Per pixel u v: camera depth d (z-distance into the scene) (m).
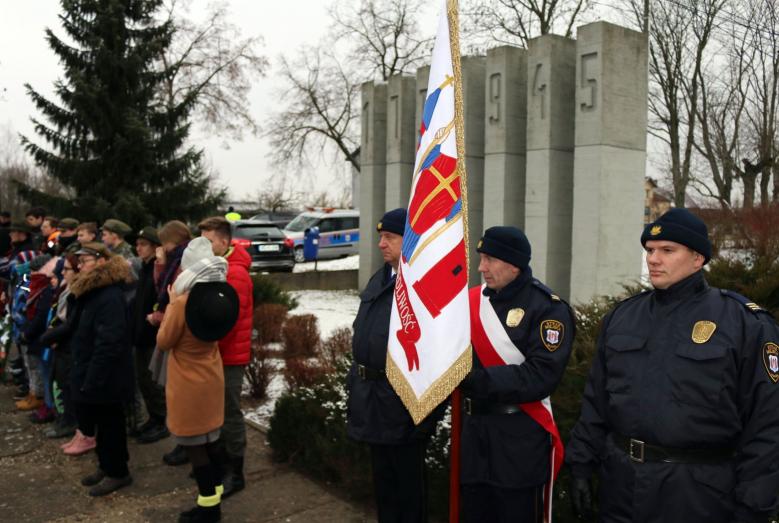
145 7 14.61
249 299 4.39
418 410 2.69
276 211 44.06
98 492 4.34
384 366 3.17
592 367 2.63
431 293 2.72
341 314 11.53
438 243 2.74
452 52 2.81
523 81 9.94
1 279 8.23
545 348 2.79
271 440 4.93
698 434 2.18
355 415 3.26
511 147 9.84
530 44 9.28
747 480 2.11
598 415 2.57
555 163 9.18
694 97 20.11
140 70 14.16
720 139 19.98
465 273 2.72
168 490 4.44
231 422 4.33
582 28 8.72
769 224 5.55
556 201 9.22
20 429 5.81
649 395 2.28
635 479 2.27
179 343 3.73
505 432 2.87
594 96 8.61
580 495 2.51
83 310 4.28
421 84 11.70
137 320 5.21
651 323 2.39
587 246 8.72
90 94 13.22
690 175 22.20
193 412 3.72
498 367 2.76
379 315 3.26
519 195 10.00
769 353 2.16
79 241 6.06
